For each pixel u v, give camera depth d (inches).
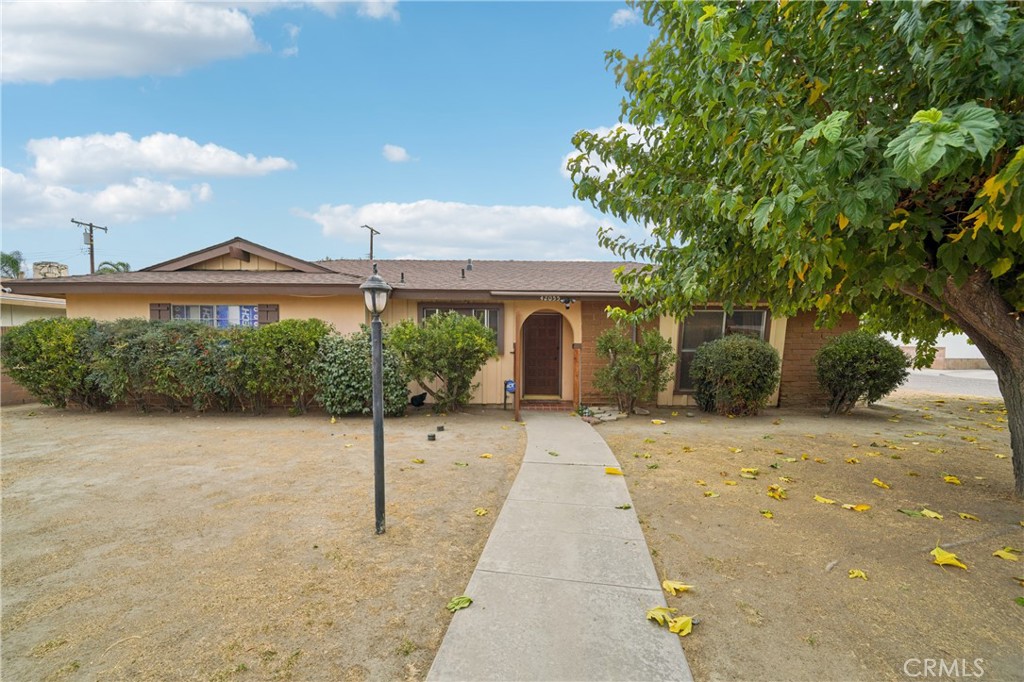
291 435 270.2
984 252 115.7
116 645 88.4
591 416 331.9
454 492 173.9
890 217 104.3
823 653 85.4
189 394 327.6
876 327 279.9
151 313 372.8
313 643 89.0
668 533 138.1
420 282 399.9
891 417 336.5
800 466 209.5
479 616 95.0
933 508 157.4
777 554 124.5
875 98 105.4
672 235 163.6
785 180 93.7
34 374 329.4
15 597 104.8
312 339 323.3
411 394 376.8
